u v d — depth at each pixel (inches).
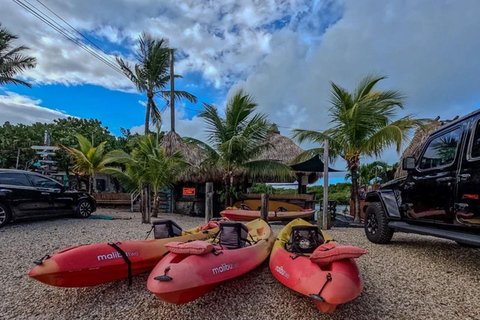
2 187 330.3
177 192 596.4
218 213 568.7
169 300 123.4
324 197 383.9
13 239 277.9
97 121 1016.9
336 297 114.3
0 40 763.4
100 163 609.6
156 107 864.3
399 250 248.8
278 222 458.6
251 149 494.9
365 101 418.0
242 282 179.5
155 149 471.5
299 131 480.4
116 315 140.3
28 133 796.6
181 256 146.7
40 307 147.1
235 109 501.4
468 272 192.2
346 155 475.5
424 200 212.4
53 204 382.6
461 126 186.2
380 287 169.2
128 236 303.0
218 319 136.1
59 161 722.8
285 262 156.6
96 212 541.0
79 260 149.4
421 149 226.1
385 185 269.3
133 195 615.5
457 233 180.7
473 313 139.3
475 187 165.5
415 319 134.0
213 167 529.7
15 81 782.5
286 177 564.4
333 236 314.7
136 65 807.7
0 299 154.2
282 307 146.6
